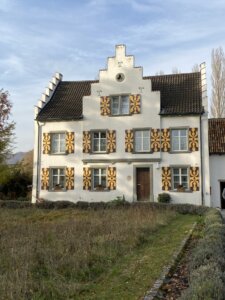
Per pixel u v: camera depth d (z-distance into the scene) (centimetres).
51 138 3331
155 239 1463
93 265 1043
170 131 3091
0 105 3447
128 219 1973
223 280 713
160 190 3050
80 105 3444
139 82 3192
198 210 2503
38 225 1831
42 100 3447
